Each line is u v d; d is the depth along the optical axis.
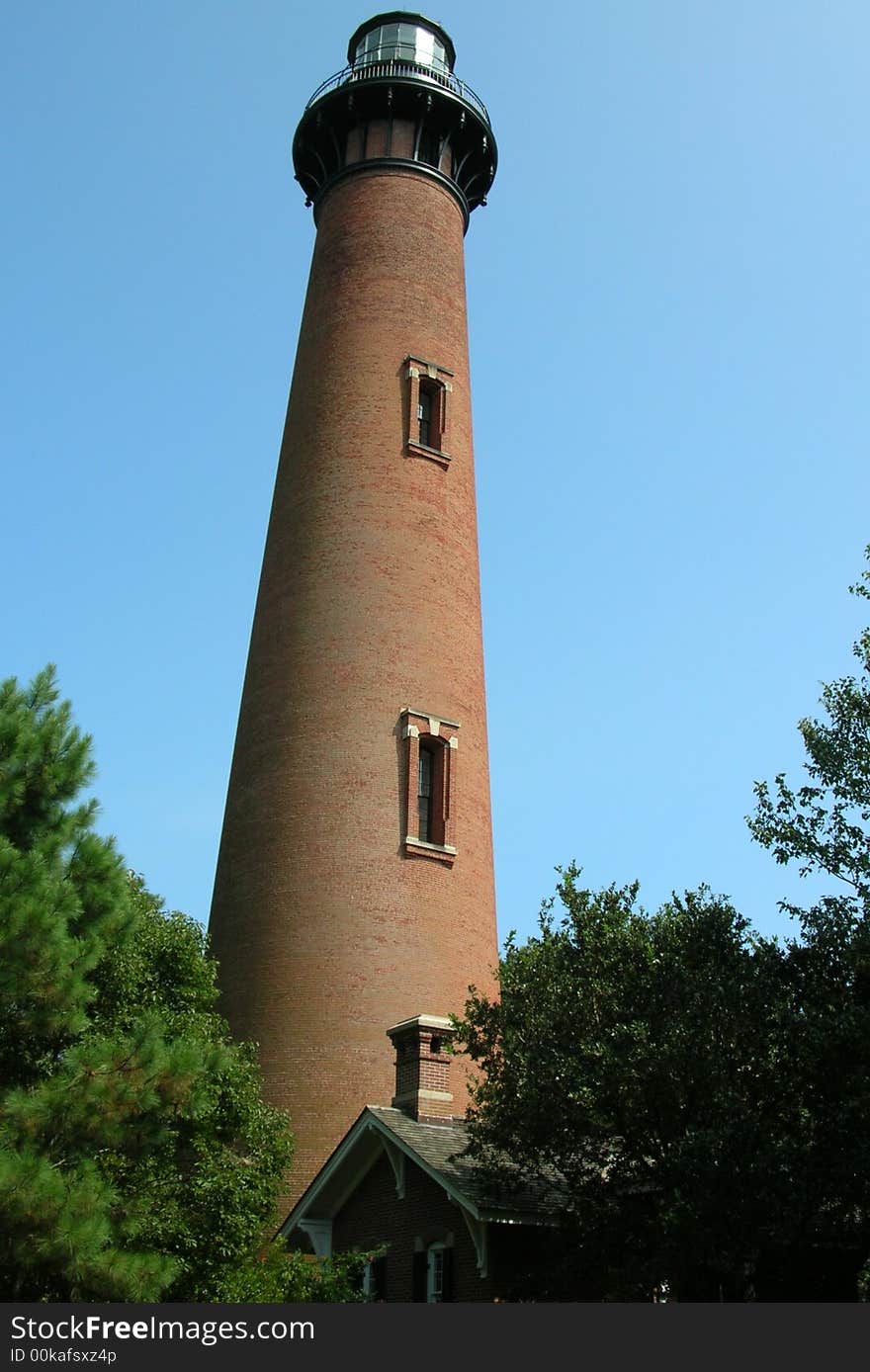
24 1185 14.83
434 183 44.53
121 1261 15.50
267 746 36.31
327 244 43.84
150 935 26.83
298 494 39.50
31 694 19.84
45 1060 18.38
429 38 49.47
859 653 23.61
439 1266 24.17
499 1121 22.62
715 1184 19.70
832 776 22.86
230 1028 33.16
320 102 45.19
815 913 22.44
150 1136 16.89
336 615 37.03
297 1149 31.05
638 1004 22.00
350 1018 32.41
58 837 18.66
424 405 41.69
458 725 37.12
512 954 24.61
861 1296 22.19
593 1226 21.50
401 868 34.53
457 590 39.03
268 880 34.47
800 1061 21.06
